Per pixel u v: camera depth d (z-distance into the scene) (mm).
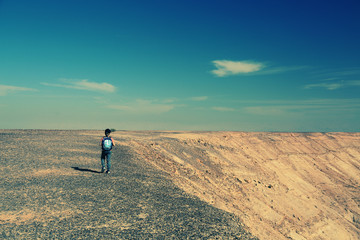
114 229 7230
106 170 13719
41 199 9133
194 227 7883
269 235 11547
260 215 22797
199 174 22094
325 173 63875
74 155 17359
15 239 6246
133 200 9836
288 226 25031
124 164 16188
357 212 47031
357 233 36531
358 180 66562
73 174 12734
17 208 8203
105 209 8664
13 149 17609
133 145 23938
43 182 11117
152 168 16672
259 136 67188
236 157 39375
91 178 12281
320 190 52250
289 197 33656
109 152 13484
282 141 69375
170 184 13094
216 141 43219
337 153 78000
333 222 34719
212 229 7887
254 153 52156
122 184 11797
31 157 15711
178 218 8500
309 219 31016
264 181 34125
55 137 26109
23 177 11656
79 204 8922
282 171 50781
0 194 9375
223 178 26484
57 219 7598
